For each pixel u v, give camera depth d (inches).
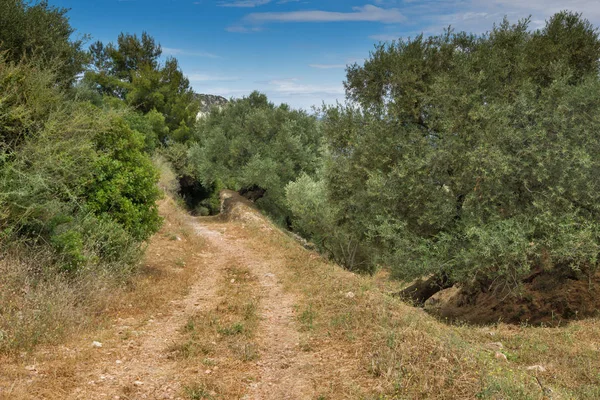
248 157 1127.6
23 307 248.8
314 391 195.0
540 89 442.0
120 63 1654.8
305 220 832.9
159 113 1343.5
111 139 411.8
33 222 313.0
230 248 652.1
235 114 1273.4
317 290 390.0
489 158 382.0
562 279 455.2
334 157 561.9
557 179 387.2
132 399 181.3
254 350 248.2
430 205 420.2
